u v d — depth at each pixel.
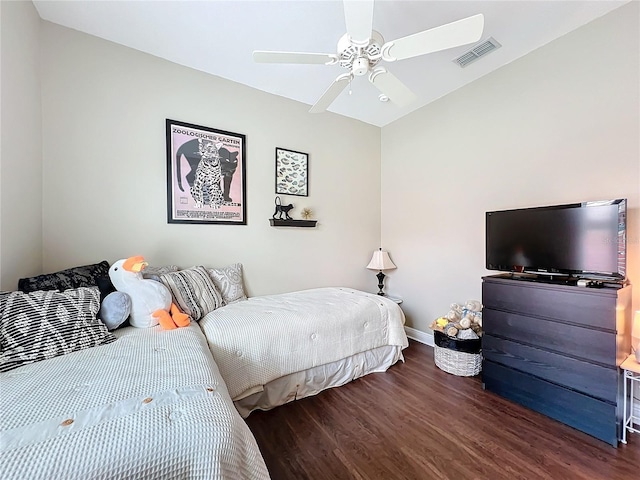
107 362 1.24
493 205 2.64
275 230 3.04
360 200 3.71
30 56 1.80
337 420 1.88
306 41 2.17
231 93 2.73
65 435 0.77
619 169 1.90
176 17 1.93
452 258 3.03
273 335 2.02
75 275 1.79
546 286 1.89
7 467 0.67
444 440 1.68
